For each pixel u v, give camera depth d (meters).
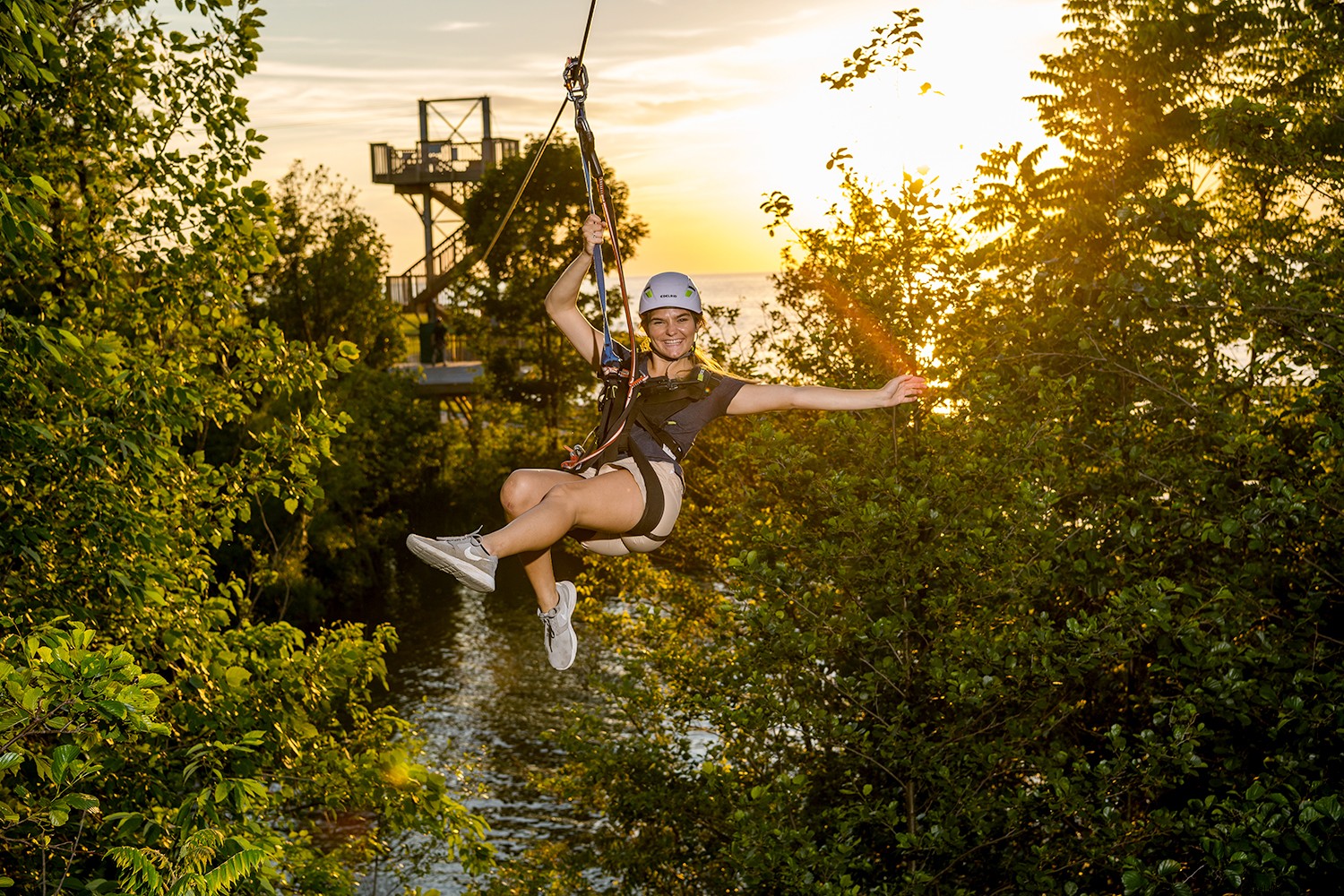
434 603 39.97
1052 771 8.23
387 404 44.03
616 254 4.72
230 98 10.02
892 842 10.34
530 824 23.25
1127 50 21.45
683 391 4.52
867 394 4.62
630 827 13.11
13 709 4.22
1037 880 8.31
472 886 14.56
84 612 8.30
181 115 10.12
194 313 10.84
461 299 53.53
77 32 9.91
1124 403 9.27
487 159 52.53
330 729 11.95
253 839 6.26
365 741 11.83
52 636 4.44
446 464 51.66
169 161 9.90
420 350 58.16
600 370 4.64
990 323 9.59
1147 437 9.09
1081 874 9.01
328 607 38.78
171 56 9.87
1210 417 8.51
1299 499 7.26
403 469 45.75
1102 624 8.52
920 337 9.56
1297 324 8.16
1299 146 10.16
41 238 5.66
